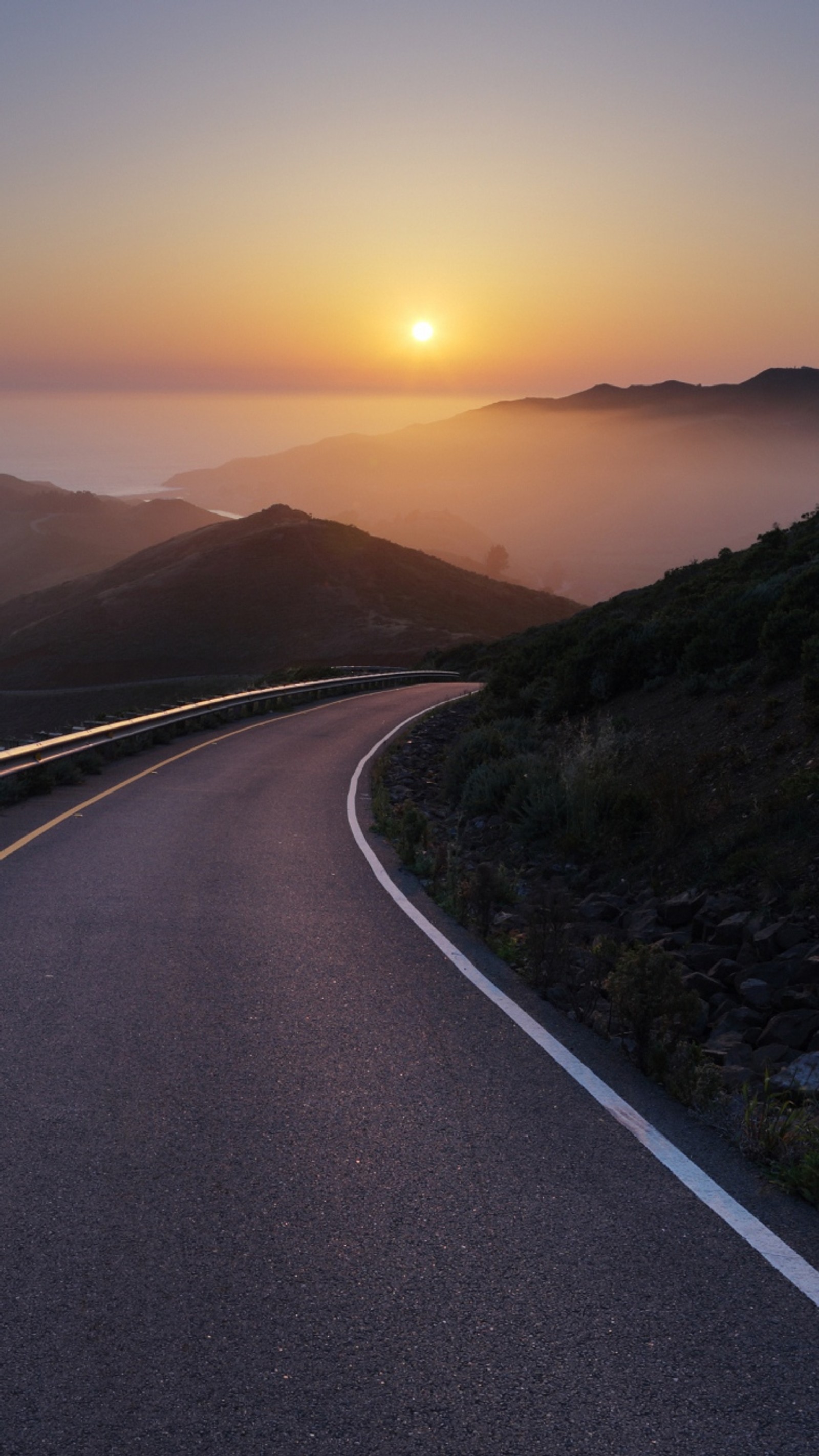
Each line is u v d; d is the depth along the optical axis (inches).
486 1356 104.8
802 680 491.5
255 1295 114.4
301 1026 213.5
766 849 346.6
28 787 569.0
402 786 713.6
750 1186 147.9
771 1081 195.6
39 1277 116.6
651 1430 94.7
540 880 434.0
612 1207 139.6
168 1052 194.1
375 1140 158.9
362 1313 111.8
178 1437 91.7
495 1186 144.6
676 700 645.3
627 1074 193.8
